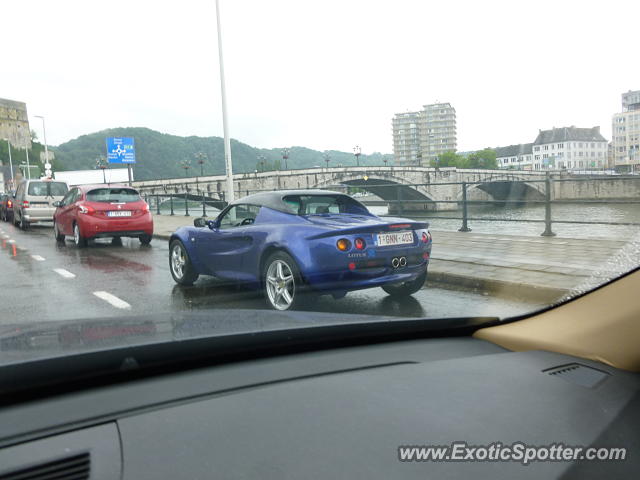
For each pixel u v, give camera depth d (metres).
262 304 5.12
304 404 1.36
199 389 1.42
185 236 6.68
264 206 5.57
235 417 1.27
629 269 1.67
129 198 13.44
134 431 1.19
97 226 12.86
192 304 5.68
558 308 1.95
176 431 1.20
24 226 20.77
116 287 7.06
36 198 20.78
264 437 1.19
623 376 1.58
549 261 6.72
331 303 5.39
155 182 58.59
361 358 1.78
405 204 13.69
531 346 1.87
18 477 1.02
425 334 2.07
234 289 5.88
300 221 5.14
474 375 1.60
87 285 7.27
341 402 1.38
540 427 1.29
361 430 1.24
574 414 1.36
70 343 1.53
